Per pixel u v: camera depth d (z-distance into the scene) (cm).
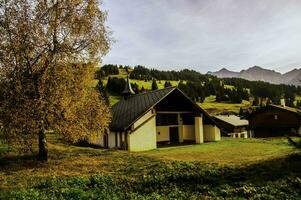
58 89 1994
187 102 4325
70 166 2122
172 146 3997
